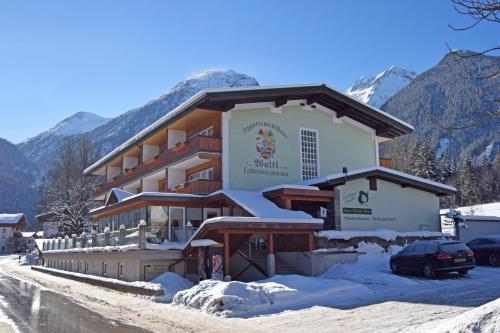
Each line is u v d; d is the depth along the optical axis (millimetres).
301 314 13766
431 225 29312
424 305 13562
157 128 34562
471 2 7465
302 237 23312
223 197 25516
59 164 76438
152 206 26516
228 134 29047
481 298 14094
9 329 12648
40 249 53875
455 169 93812
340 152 33156
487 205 61594
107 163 48344
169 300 18391
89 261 31938
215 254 20469
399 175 27766
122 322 13695
